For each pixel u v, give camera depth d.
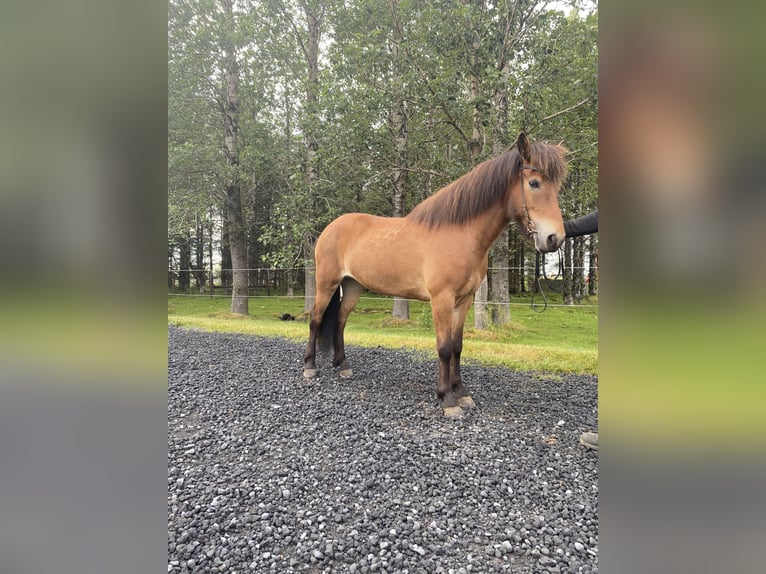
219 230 13.64
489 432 2.47
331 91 5.55
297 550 1.46
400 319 7.79
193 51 8.19
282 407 2.87
